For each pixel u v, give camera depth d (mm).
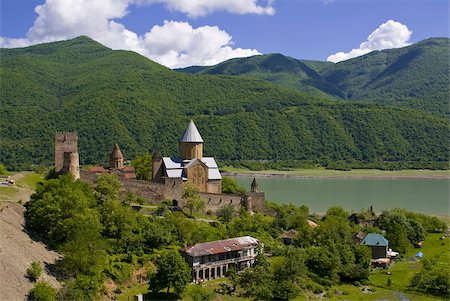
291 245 132125
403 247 145000
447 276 114062
